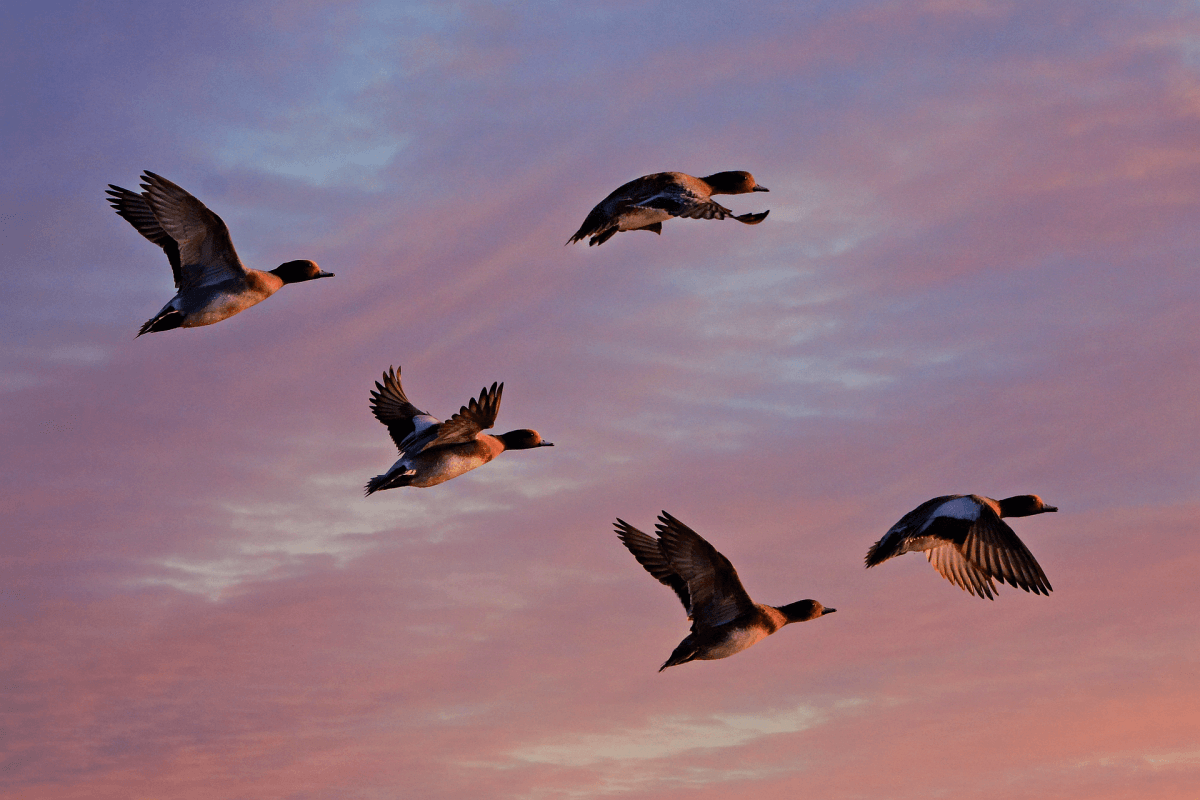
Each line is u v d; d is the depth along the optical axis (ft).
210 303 69.15
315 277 73.61
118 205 69.67
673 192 69.41
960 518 58.44
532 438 75.51
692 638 61.11
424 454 69.92
